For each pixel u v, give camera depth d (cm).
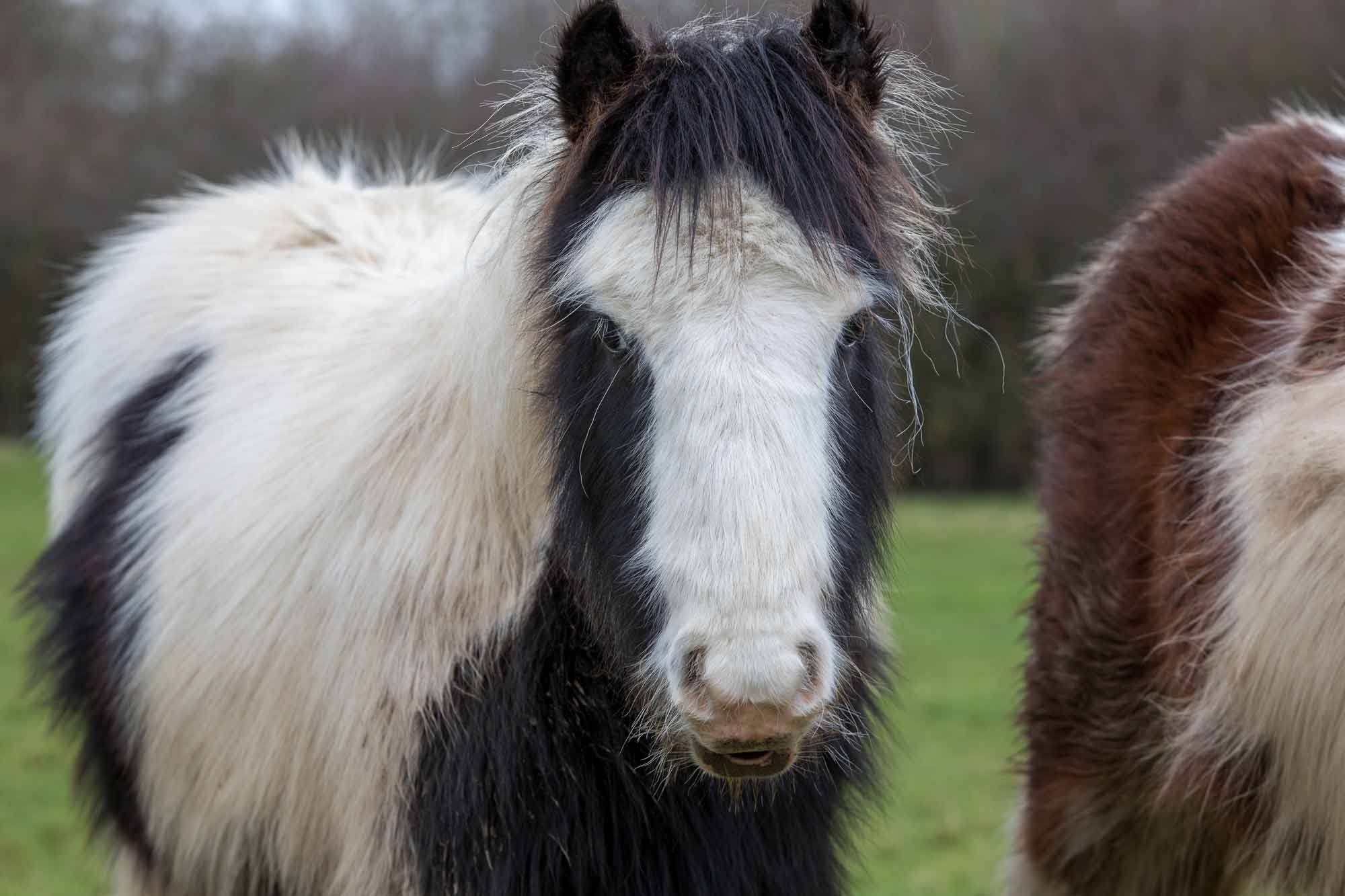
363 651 292
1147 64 2230
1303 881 331
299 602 304
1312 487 309
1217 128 2122
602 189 257
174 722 322
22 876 572
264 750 305
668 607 240
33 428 499
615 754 284
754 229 244
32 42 2483
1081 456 399
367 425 311
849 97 271
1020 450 2298
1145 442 378
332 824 298
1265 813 333
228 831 314
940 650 1031
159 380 391
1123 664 376
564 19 289
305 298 374
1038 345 467
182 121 2441
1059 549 401
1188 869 384
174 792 326
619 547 254
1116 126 2216
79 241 2388
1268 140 400
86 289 466
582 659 287
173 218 457
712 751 236
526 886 282
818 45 271
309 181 444
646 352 245
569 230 260
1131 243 416
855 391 268
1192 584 345
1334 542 305
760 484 231
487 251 302
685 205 243
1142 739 371
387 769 287
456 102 2231
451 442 298
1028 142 2252
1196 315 377
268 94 2406
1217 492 342
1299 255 362
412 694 287
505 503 292
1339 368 318
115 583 353
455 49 2311
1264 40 2100
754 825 296
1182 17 2198
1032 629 416
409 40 2388
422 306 323
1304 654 310
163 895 346
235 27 2528
